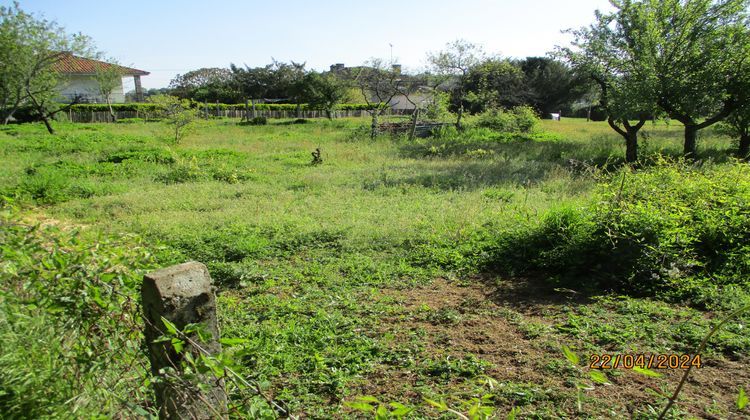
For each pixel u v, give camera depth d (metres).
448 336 4.16
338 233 7.27
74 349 2.18
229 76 55.81
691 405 2.97
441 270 5.88
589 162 14.46
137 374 2.32
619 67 14.70
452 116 29.28
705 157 14.75
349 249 6.67
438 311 4.70
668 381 3.26
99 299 2.17
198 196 10.46
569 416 2.94
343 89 39.25
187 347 2.05
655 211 5.66
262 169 14.15
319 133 26.44
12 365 1.94
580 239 5.61
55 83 25.66
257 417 2.10
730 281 4.95
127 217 8.72
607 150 17.02
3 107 25.66
